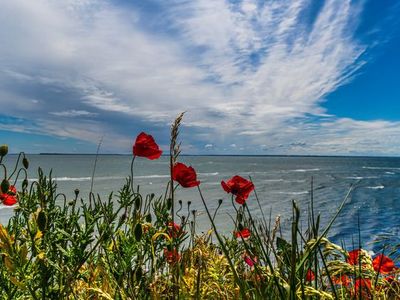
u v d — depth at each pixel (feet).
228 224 94.07
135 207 6.60
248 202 174.81
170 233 7.06
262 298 5.78
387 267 7.41
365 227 114.01
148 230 6.72
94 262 7.21
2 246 5.07
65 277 5.76
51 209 6.22
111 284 6.55
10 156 625.00
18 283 5.04
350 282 7.32
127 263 6.21
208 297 7.16
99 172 435.12
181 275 6.82
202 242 8.68
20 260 5.10
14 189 6.57
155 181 293.64
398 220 129.49
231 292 7.32
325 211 152.25
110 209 6.62
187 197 192.75
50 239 5.98
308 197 200.23
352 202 181.06
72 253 5.92
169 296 6.60
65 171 438.81
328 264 6.95
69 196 153.79
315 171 501.56
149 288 6.14
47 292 5.58
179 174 7.13
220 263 8.07
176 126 6.06
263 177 373.61
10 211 114.42
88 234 6.15
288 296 5.13
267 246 7.03
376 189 249.14
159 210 7.13
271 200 185.47
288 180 332.39
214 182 299.58
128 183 6.83
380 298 7.01
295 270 5.26
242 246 8.20
